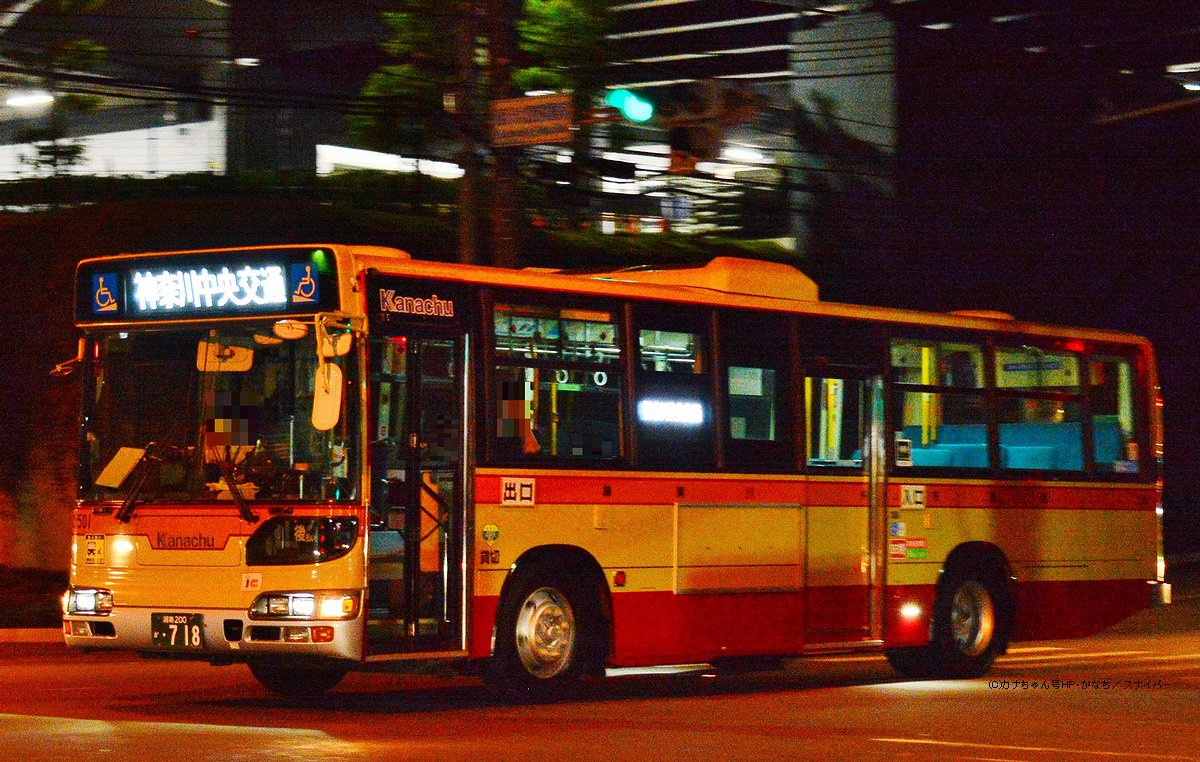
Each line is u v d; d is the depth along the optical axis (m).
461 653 18.44
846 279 51.38
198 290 18.45
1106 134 56.72
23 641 28.41
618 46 52.12
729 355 21.70
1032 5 53.00
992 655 24.67
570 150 42.31
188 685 21.95
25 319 36.28
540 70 41.03
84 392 19.08
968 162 53.38
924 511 23.81
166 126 47.56
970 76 53.34
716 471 21.28
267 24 47.72
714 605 21.08
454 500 18.61
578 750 14.95
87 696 20.39
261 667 20.36
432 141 43.56
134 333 18.89
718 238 50.84
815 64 52.41
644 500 20.41
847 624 22.75
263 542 17.64
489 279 19.20
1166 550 57.06
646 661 20.36
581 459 19.86
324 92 49.12
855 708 19.33
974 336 24.92
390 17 41.03
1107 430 26.81
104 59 44.00
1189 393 58.84
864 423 23.33
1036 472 25.52
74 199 40.88
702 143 29.97
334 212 39.28
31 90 46.06
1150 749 15.72
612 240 46.59
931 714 18.72
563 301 19.94
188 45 47.06
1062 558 25.75
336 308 17.70
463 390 18.81
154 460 18.42
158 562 18.19
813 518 22.41
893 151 52.00
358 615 17.38
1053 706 19.73
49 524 35.38
